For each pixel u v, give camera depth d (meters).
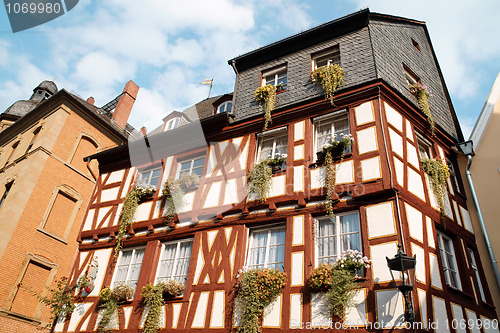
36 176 13.99
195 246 8.42
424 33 12.16
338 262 6.54
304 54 10.16
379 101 7.95
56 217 14.34
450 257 7.79
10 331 11.91
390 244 6.38
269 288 6.86
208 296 7.59
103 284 9.36
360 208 6.98
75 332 8.96
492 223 8.79
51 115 16.11
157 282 8.68
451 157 9.77
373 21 9.88
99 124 17.30
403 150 7.79
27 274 12.83
